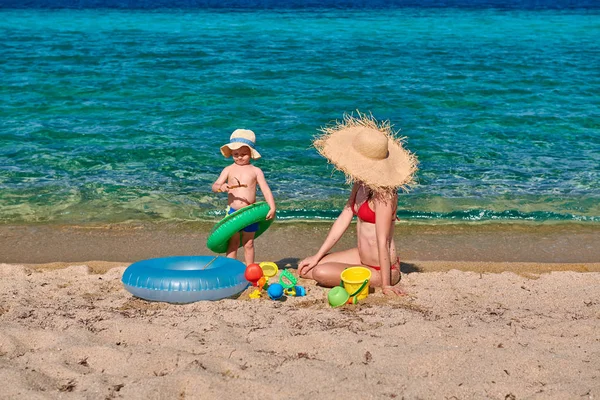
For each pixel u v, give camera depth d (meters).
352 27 33.88
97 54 22.91
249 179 6.76
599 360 4.41
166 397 3.89
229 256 6.71
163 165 11.16
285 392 3.94
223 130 13.41
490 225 8.77
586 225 8.80
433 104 16.02
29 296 5.85
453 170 11.03
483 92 17.36
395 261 6.28
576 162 11.52
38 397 3.85
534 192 9.99
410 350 4.48
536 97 16.86
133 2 52.81
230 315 5.27
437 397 3.92
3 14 39.97
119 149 11.97
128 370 4.27
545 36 30.33
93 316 5.24
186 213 9.12
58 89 17.02
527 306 5.64
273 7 48.88
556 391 3.95
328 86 17.97
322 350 4.55
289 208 9.21
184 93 16.78
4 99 15.83
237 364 4.29
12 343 4.60
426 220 8.91
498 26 34.94
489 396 3.96
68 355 4.42
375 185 5.79
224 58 22.48
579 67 21.34
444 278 6.39
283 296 5.95
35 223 8.66
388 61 22.28
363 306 5.62
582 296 5.87
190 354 4.40
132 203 9.44
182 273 5.70
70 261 7.46
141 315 5.31
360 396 3.85
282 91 17.23
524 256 7.75
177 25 34.06
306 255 7.72
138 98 16.17
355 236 8.37
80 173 10.66
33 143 12.25
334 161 5.95
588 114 15.02
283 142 12.57
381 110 15.37
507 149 12.30
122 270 6.63
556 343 4.69
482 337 4.76
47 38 27.42
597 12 45.25
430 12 44.88
